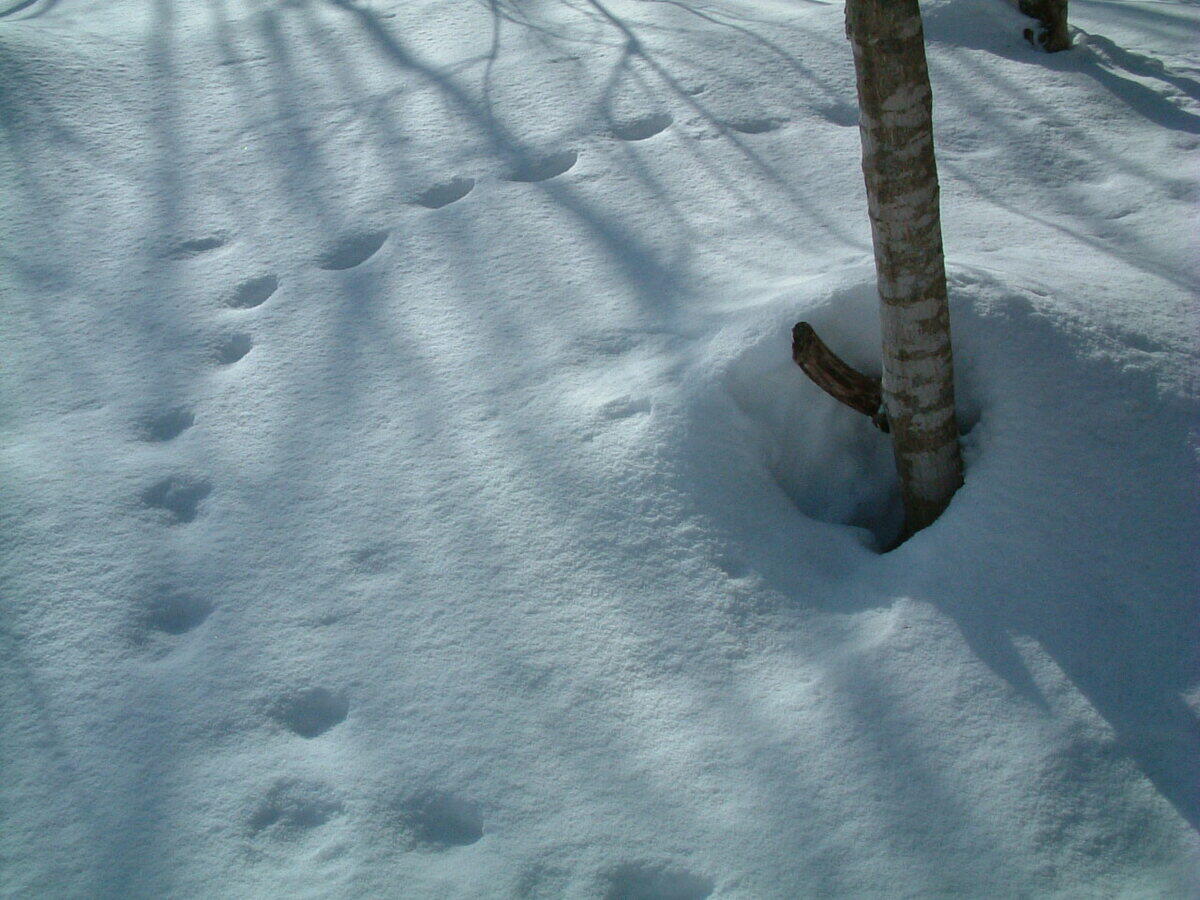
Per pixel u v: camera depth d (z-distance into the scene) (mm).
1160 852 1982
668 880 2021
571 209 3893
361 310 3541
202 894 2039
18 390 3365
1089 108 4430
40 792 2234
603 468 2771
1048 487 2568
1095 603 2406
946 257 3266
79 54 5324
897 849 2018
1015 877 1959
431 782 2209
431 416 3064
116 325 3627
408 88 4887
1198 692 2236
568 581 2562
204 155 4539
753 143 4246
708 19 5434
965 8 5102
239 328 3551
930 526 2627
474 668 2416
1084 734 2166
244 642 2531
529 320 3367
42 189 4359
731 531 2643
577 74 4859
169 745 2318
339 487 2893
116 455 3084
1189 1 5824
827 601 2533
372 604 2578
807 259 3408
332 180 4266
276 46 5461
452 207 3992
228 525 2834
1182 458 2623
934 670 2307
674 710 2305
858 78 2201
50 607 2625
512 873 2039
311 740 2330
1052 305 2867
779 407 2902
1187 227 3543
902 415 2543
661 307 3305
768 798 2123
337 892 2020
